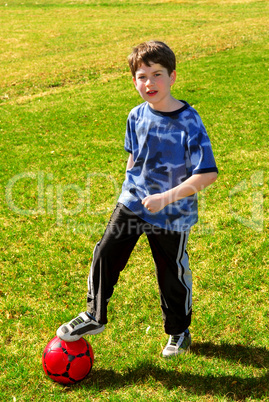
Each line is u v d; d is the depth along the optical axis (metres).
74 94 14.09
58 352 3.23
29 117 11.70
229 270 4.62
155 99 2.85
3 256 5.18
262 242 5.07
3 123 11.29
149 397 3.13
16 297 4.42
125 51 19.89
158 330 3.83
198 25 25.38
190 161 2.94
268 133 9.10
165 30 24.48
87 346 3.32
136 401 3.09
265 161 7.63
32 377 3.37
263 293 4.20
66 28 26.62
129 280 4.57
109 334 3.80
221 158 7.89
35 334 3.87
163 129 2.91
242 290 4.28
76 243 5.38
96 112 11.80
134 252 5.09
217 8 31.36
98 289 3.19
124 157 8.42
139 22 27.38
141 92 2.88
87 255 5.11
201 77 14.61
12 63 19.44
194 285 4.41
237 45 19.19
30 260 5.06
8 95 14.73
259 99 11.75
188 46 19.67
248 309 3.99
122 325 3.91
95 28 26.19
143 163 3.06
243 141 8.70
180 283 3.24
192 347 3.59
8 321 4.07
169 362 3.39
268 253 4.85
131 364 3.44
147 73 2.81
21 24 28.69
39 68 17.95
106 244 3.11
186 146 2.90
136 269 4.76
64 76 16.52
